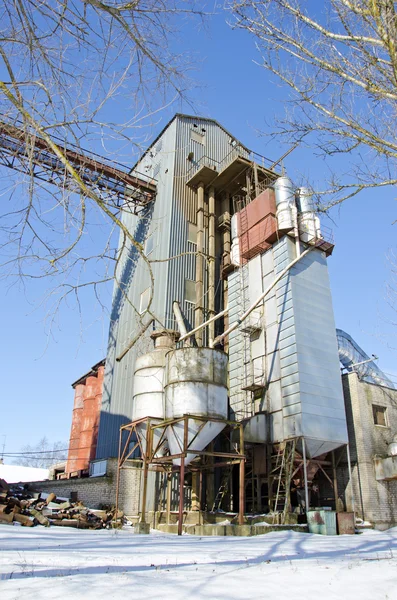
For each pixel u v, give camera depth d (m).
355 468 26.42
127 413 30.27
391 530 23.86
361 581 6.86
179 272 31.67
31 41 5.38
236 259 32.09
